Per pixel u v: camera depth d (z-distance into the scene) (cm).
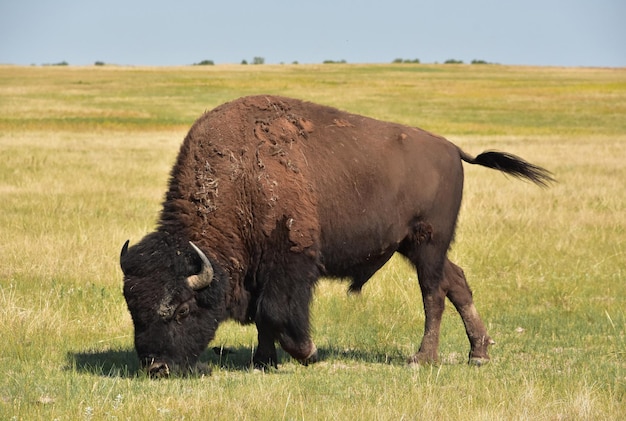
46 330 2902
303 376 2462
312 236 2597
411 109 18575
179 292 2319
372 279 3775
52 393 2198
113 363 2616
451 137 12288
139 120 15075
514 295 3734
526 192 6278
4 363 2533
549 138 11938
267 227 2545
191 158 2584
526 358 2852
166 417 1969
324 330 3209
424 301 2853
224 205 2527
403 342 3133
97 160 8169
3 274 3647
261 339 2658
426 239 2836
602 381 2431
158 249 2367
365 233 2731
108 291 3438
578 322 3350
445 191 2862
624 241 4716
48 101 18888
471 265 4153
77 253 4000
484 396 2211
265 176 2556
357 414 2019
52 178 6700
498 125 15238
